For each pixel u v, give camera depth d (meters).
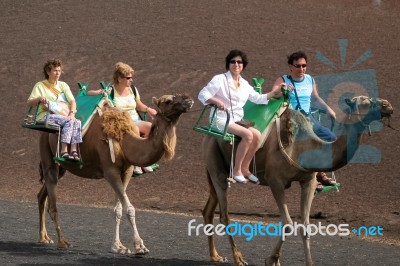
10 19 50.62
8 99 40.91
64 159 17.52
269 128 16.03
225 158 16.77
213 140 16.98
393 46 39.97
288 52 40.62
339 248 19.05
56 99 18.19
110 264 16.05
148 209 27.05
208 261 17.02
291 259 17.41
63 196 29.52
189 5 48.81
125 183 17.61
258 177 16.50
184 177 30.47
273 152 15.84
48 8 51.38
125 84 18.20
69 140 17.41
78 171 18.11
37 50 45.78
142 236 20.14
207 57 41.56
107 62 42.91
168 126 16.19
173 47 43.38
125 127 17.00
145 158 16.56
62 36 46.97
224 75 16.61
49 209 18.33
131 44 44.56
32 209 25.05
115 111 17.20
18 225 21.48
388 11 45.03
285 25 44.25
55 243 18.81
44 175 18.56
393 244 20.19
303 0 47.91
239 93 16.56
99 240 19.33
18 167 33.84
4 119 38.88
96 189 30.30
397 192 26.80
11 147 35.97
